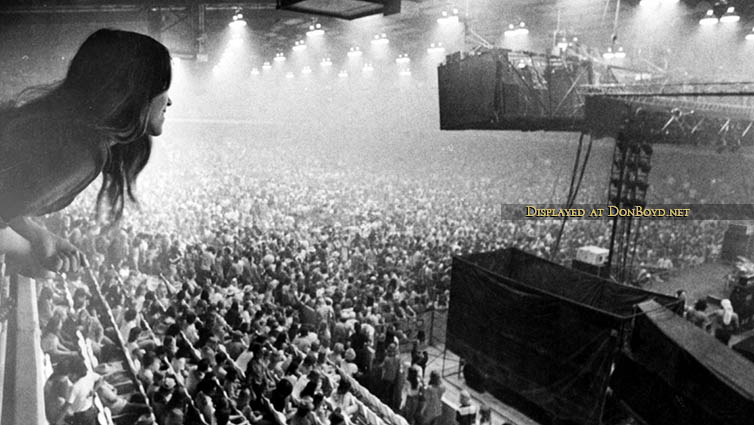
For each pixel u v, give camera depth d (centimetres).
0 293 262
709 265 2912
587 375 1334
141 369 1033
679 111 1945
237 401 1038
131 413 917
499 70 1675
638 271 2727
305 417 991
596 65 1973
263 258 2169
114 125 121
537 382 1473
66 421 698
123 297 1395
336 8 563
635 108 1898
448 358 1920
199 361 1064
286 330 1430
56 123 116
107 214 139
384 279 2109
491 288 1609
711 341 980
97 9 2459
